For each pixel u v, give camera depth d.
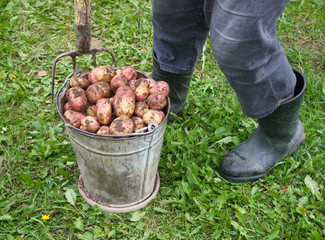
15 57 2.70
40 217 1.70
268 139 1.96
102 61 2.71
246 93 1.51
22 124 2.15
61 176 1.90
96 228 1.67
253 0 1.14
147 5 3.34
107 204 1.77
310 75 2.70
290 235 1.69
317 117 2.39
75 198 1.77
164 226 1.72
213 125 2.27
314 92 2.55
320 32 3.20
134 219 1.71
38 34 2.92
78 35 1.51
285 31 3.16
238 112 2.37
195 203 1.79
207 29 1.82
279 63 1.49
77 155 1.59
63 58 2.72
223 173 1.96
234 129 2.29
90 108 1.58
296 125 1.93
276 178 2.02
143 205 1.79
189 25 1.75
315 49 3.04
